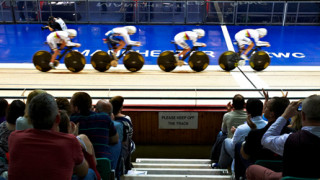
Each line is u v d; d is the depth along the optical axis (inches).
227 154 148.4
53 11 565.9
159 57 310.8
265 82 275.0
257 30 324.2
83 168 75.4
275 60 369.7
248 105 126.0
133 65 310.2
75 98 107.5
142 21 573.3
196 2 558.9
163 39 475.5
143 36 490.9
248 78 288.4
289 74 302.8
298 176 77.4
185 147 215.6
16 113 105.6
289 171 78.2
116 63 311.4
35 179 67.5
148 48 428.8
